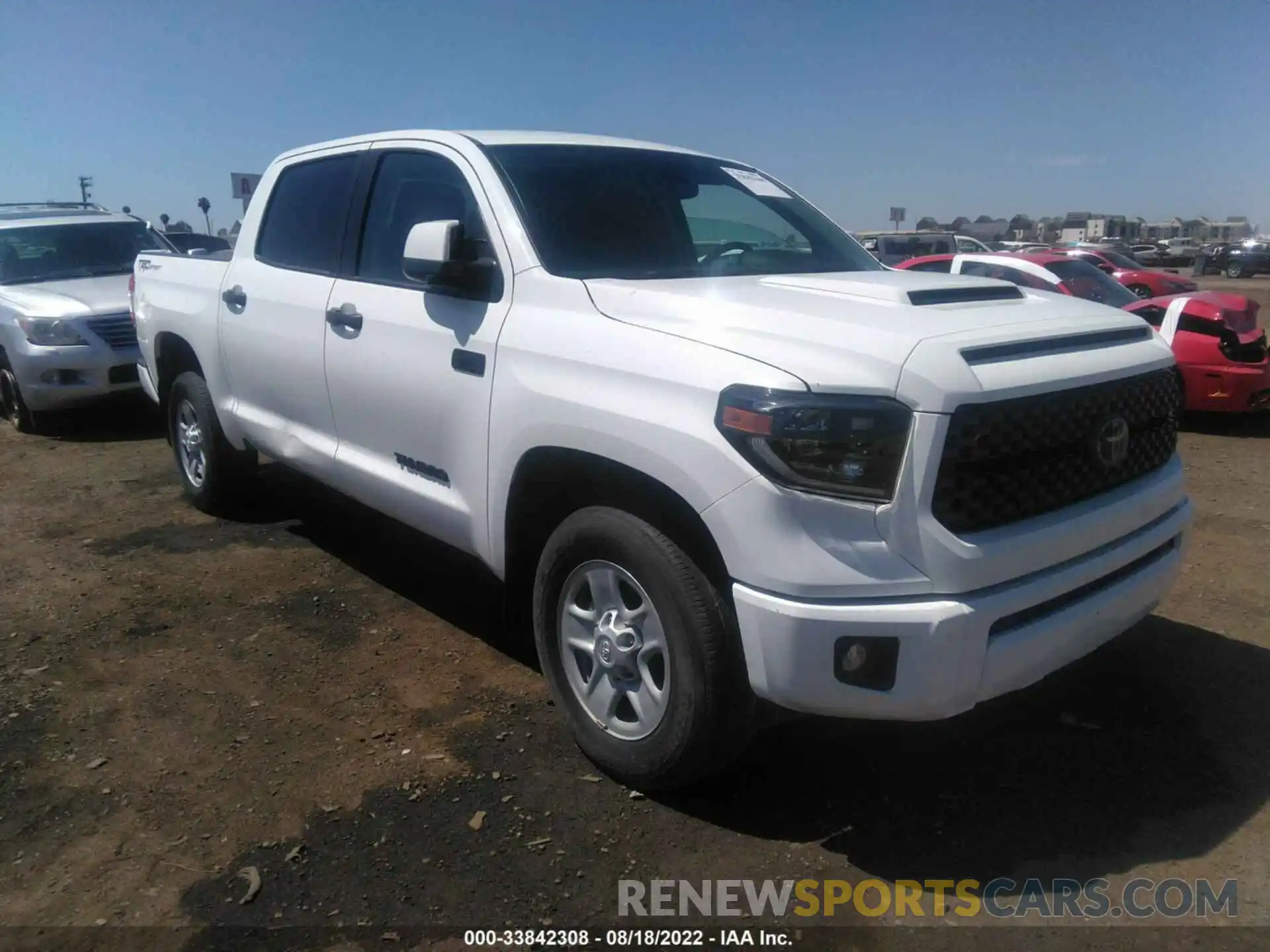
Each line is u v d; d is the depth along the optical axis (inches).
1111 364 118.0
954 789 126.0
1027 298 135.6
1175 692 150.0
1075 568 113.5
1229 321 334.3
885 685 103.1
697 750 114.3
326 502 242.8
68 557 207.2
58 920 103.0
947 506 103.3
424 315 147.9
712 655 110.6
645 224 151.0
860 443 101.0
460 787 125.8
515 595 143.5
